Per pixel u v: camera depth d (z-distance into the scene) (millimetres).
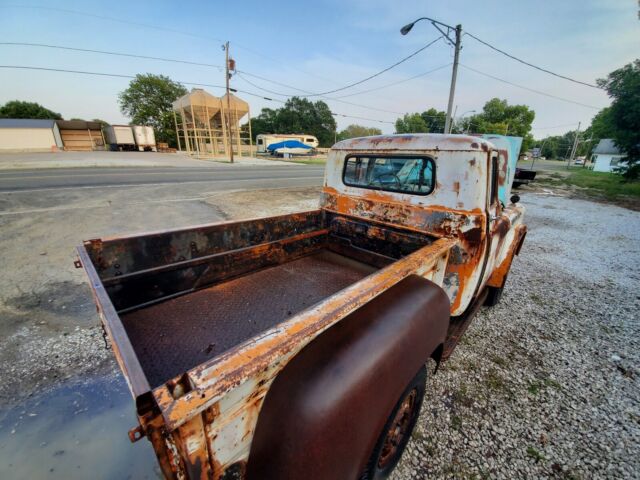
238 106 30578
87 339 2807
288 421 1042
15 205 7617
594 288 4375
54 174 13453
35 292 3570
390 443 1663
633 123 17250
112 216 6836
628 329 3338
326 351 1205
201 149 34875
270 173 18359
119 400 2215
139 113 50875
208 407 825
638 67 16609
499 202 2746
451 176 2293
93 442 1902
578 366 2732
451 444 1961
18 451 1827
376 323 1409
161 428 826
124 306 2070
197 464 854
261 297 2424
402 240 2648
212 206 8305
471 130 59844
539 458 1885
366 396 1190
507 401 2318
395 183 2709
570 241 6777
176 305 2250
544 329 3301
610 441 2012
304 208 8414
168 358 1734
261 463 1035
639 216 9672
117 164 18953
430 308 1662
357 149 2928
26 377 2371
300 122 74000
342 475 1129
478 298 3240
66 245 4992
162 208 7805
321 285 2658
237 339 1916
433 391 2389
